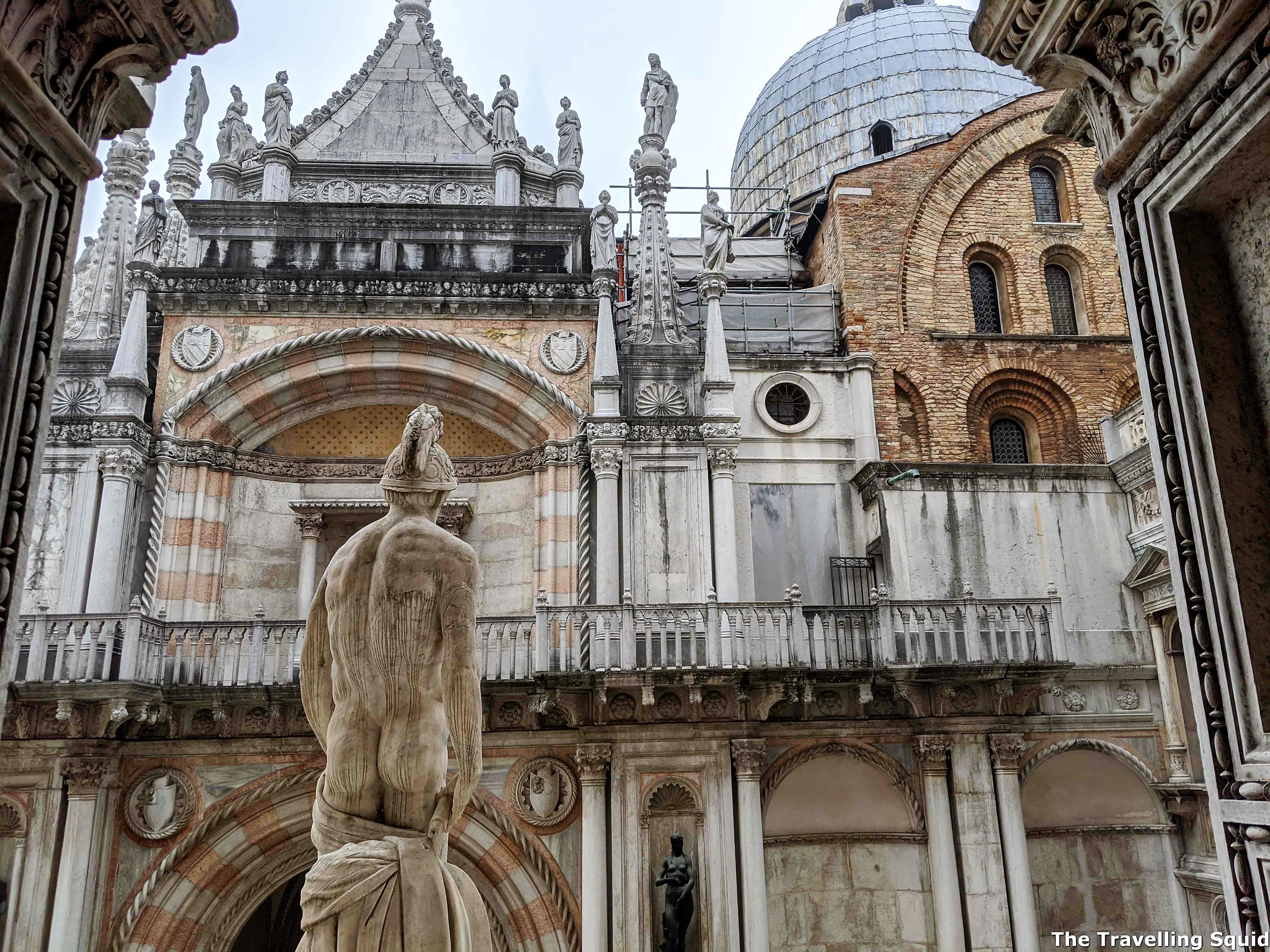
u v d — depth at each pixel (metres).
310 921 5.03
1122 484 19.50
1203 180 4.76
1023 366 24.06
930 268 24.66
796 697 17.11
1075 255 25.73
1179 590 4.86
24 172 4.27
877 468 19.64
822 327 24.69
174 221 21.28
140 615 15.85
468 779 5.51
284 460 20.17
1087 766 18.58
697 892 16.47
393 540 5.62
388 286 20.05
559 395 19.66
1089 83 5.45
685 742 17.02
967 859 16.92
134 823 16.39
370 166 22.20
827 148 36.00
